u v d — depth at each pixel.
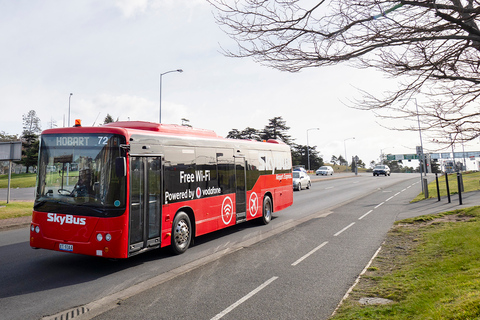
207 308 4.81
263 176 12.30
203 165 9.15
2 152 16.97
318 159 94.62
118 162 6.31
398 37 3.88
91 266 7.11
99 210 6.42
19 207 15.70
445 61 3.98
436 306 4.11
